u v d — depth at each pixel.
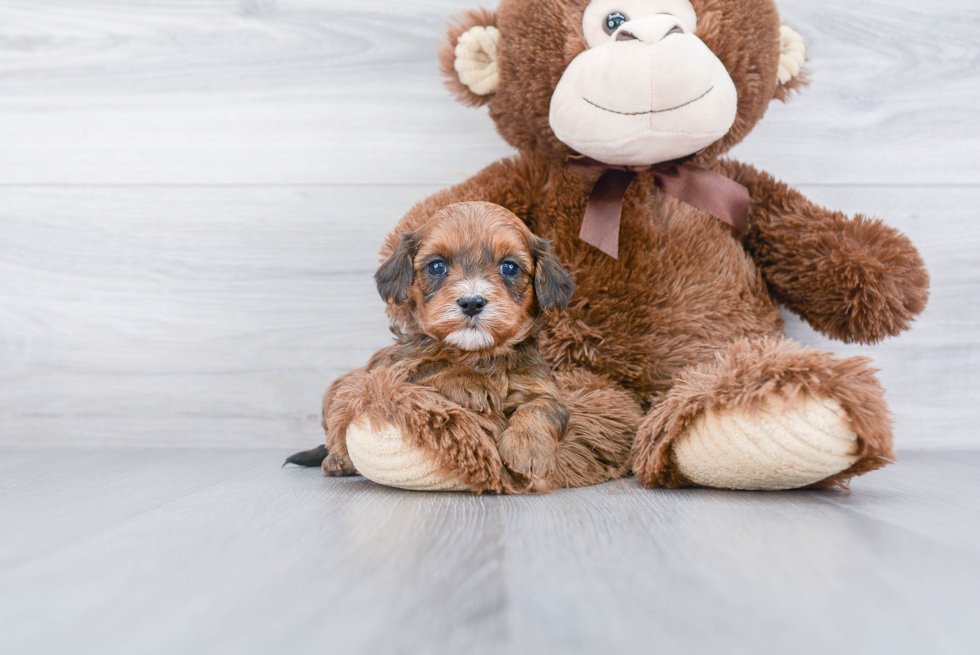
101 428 2.61
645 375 1.99
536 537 1.18
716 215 2.04
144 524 1.29
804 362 1.47
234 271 2.62
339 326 2.61
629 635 0.76
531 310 1.69
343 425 1.63
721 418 1.50
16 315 2.62
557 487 1.65
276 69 2.62
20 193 2.62
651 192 2.10
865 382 1.48
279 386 2.61
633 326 2.01
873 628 0.79
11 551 1.11
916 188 2.57
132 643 0.75
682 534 1.19
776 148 2.58
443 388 1.64
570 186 2.09
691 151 1.96
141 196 2.62
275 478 1.88
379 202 2.62
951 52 2.56
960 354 2.54
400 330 1.99
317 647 0.74
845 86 2.57
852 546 1.12
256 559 1.05
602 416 1.82
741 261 2.10
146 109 2.63
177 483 1.79
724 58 1.92
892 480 1.84
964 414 2.54
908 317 1.95
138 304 2.62
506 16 2.01
